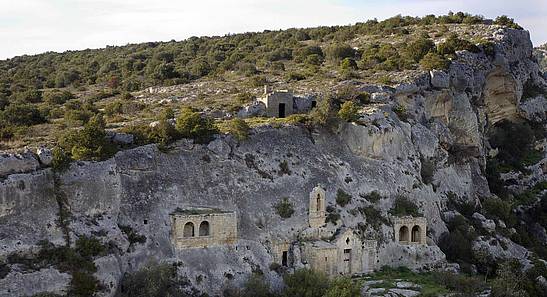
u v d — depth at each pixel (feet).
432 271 312.29
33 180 242.78
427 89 418.72
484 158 449.06
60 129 316.81
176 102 400.88
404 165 347.97
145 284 244.22
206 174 288.30
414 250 316.19
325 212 301.84
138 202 266.77
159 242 262.06
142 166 274.98
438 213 350.43
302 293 260.83
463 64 447.42
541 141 525.75
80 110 361.92
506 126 518.78
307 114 348.59
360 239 301.22
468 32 534.78
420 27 602.85
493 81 491.72
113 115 362.74
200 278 260.62
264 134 316.19
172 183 277.85
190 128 296.30
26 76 554.46
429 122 408.87
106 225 253.24
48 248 234.79
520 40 531.50
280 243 285.02
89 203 253.44
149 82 502.79
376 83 410.31
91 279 233.14
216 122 326.24
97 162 260.01
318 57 539.70
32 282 223.10
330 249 288.10
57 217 243.40
